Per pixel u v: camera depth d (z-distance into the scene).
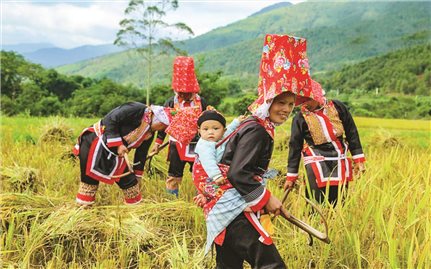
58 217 5.23
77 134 11.95
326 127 5.47
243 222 3.60
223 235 3.64
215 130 3.69
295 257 4.64
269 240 3.55
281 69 3.63
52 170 7.53
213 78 50.69
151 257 4.94
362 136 15.46
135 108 5.64
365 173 5.98
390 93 105.38
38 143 10.21
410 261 3.88
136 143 5.77
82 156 5.65
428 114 71.44
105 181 5.70
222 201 3.61
